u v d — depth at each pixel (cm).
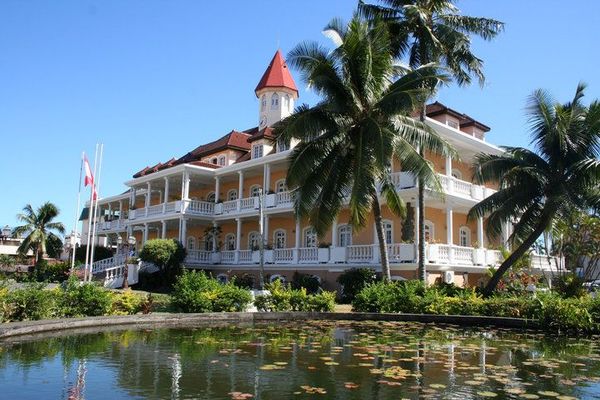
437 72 1862
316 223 1948
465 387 642
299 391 605
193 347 929
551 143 1970
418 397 587
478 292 1980
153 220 3844
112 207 5362
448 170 2669
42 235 5634
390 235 2811
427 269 2464
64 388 605
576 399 594
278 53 4494
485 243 3175
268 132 3575
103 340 1000
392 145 1742
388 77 1902
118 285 3127
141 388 609
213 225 3800
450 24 2205
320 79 1806
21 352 843
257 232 3625
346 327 1341
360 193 1750
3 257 4947
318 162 1962
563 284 2153
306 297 1684
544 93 2042
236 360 800
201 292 1510
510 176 1978
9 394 577
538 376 720
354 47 1803
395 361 817
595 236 2641
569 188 1953
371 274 2433
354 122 1925
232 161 3934
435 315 1484
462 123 3086
